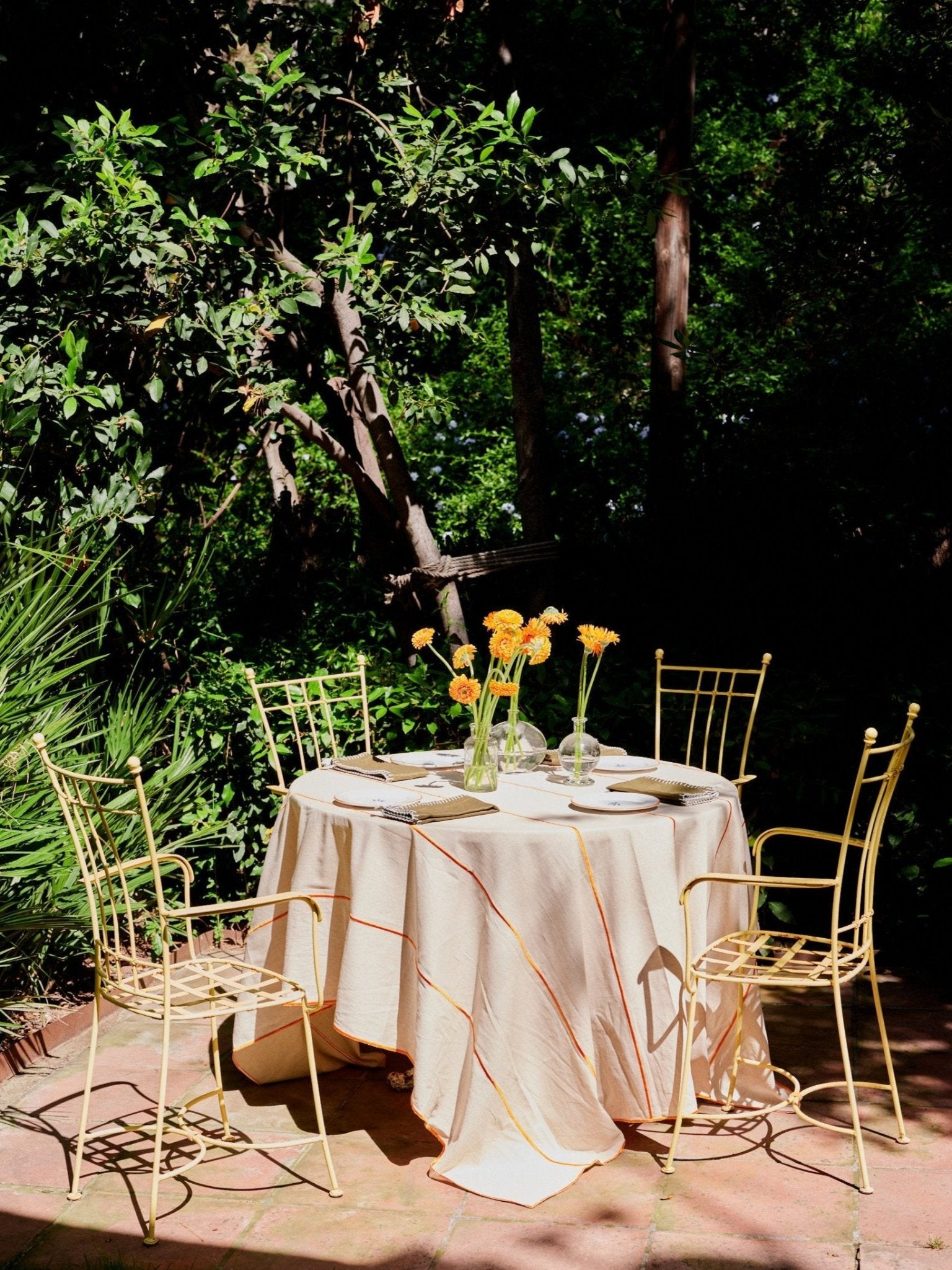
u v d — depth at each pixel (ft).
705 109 37.32
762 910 15.75
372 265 18.61
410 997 10.12
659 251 20.68
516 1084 9.87
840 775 15.43
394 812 10.27
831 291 21.54
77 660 15.92
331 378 20.90
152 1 17.33
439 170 17.21
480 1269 8.71
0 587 14.03
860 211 20.65
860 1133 9.82
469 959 9.92
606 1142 10.07
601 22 27.25
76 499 15.40
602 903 9.95
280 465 23.36
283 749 15.78
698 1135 10.74
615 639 11.72
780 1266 8.63
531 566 20.12
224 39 18.38
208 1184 10.07
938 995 14.02
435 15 19.35
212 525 19.39
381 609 20.97
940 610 18.89
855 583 19.25
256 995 10.21
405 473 19.40
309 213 19.81
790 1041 12.75
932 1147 10.41
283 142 16.03
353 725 16.10
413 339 18.85
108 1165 10.43
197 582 17.04
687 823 10.44
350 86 18.43
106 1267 8.80
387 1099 11.67
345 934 10.63
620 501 22.61
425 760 12.97
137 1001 10.19
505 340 32.86
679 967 10.21
